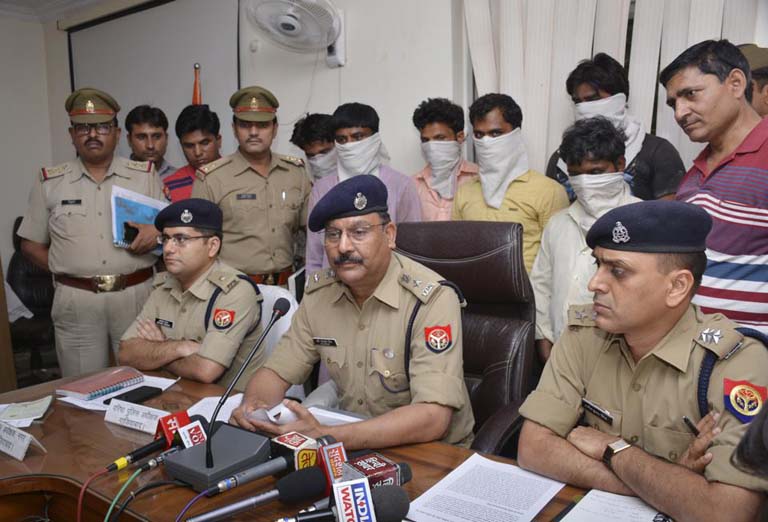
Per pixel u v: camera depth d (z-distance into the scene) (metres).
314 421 1.41
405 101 3.54
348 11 3.68
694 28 2.60
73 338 3.13
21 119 5.72
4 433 1.41
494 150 2.51
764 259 1.68
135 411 1.56
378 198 1.62
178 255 2.15
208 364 1.97
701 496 1.01
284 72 4.07
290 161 3.22
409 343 1.67
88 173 3.10
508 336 1.90
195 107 3.48
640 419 1.28
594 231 1.20
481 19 3.17
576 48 2.92
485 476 1.24
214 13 4.45
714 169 1.78
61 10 5.53
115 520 1.14
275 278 3.13
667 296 1.16
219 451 1.25
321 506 1.03
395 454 1.37
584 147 2.04
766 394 1.10
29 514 1.34
